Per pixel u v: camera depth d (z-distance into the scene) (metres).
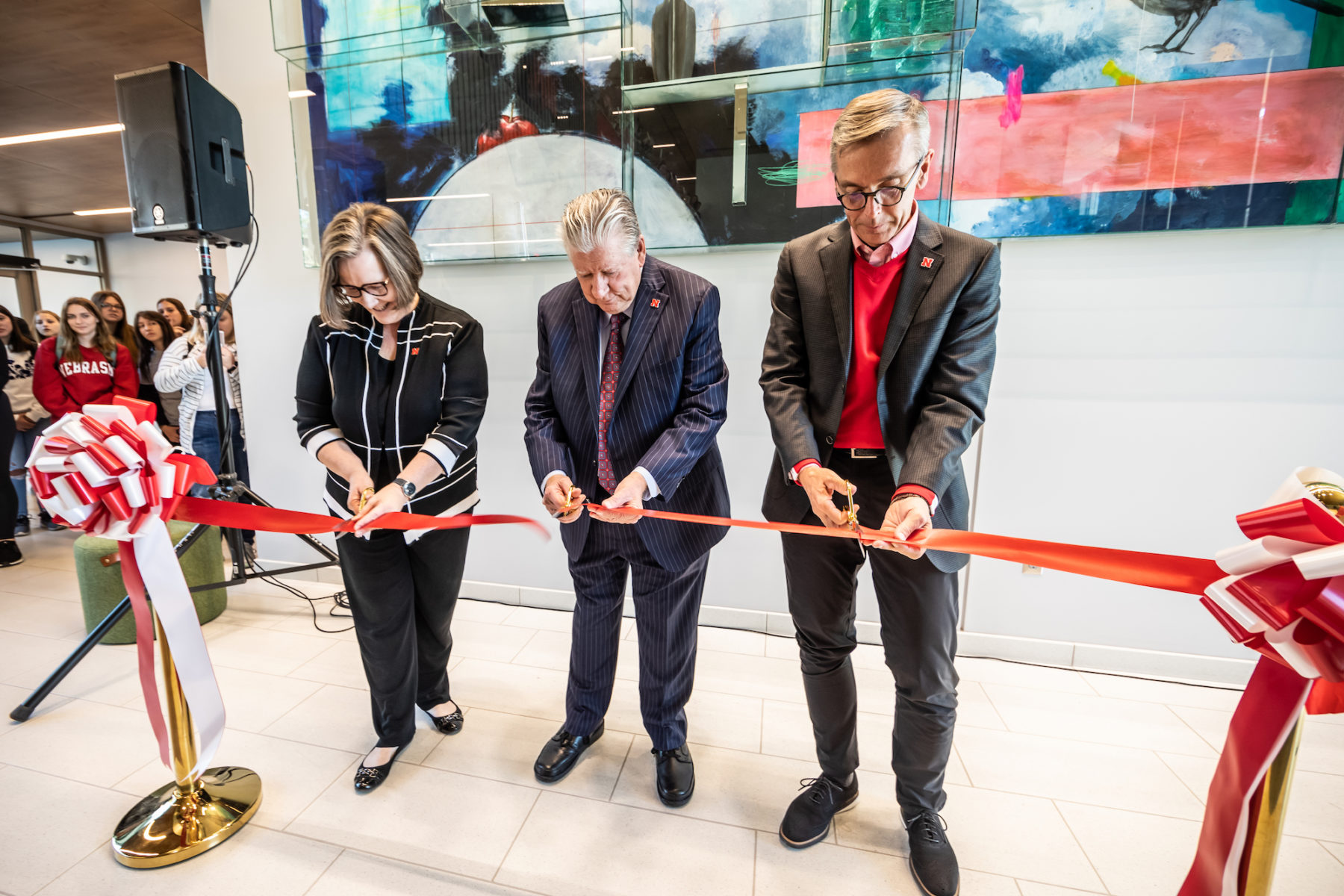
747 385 2.04
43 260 7.55
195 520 1.19
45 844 1.24
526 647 2.10
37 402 3.53
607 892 1.15
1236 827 0.68
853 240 1.06
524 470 2.31
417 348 1.28
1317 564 0.53
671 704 1.39
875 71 1.75
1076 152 1.68
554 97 2.00
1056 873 1.20
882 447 1.12
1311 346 1.65
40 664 1.96
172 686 1.24
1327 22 1.49
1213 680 1.87
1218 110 1.58
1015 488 1.92
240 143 1.97
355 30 2.04
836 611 1.19
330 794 1.39
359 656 2.02
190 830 1.23
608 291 1.08
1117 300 1.75
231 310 2.45
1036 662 1.99
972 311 1.01
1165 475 1.81
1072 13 1.62
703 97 1.87
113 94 4.03
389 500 1.14
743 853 1.24
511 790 1.41
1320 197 1.56
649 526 1.24
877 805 1.38
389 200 2.19
